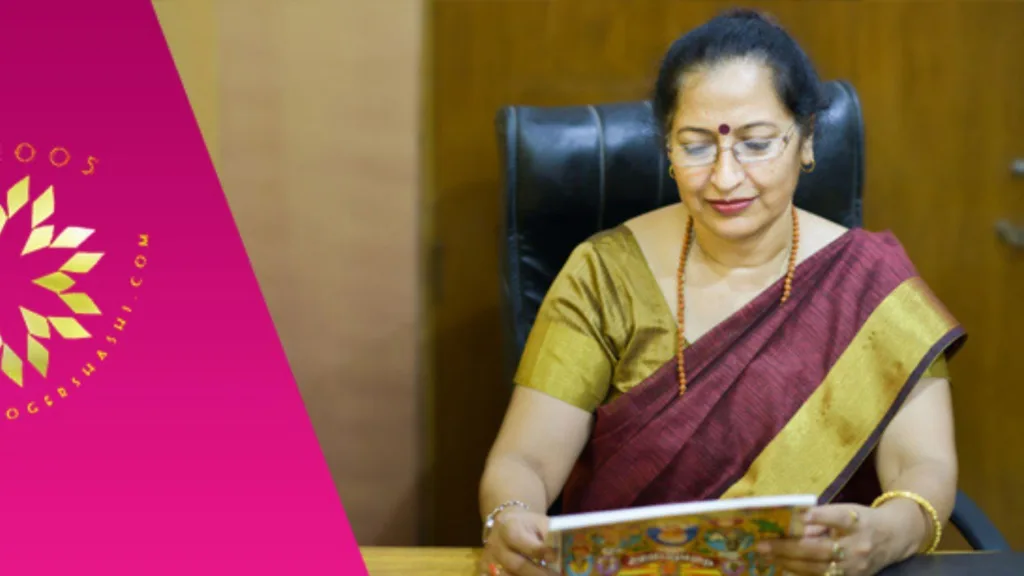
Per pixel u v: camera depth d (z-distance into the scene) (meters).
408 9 1.77
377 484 1.93
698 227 1.28
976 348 1.95
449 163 1.87
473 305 1.91
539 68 1.84
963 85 1.87
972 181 1.90
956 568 1.11
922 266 1.92
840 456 1.25
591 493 1.32
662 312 1.31
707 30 1.22
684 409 1.27
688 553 1.02
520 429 1.29
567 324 1.32
